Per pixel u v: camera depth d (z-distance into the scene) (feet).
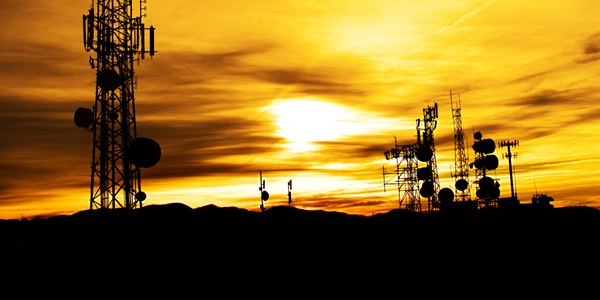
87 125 125.39
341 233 155.22
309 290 82.48
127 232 121.08
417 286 85.20
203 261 104.42
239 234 140.77
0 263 96.78
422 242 143.33
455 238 150.92
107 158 122.42
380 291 81.76
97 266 96.43
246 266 100.99
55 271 91.81
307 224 167.43
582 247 129.59
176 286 83.97
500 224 173.47
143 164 120.26
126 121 122.42
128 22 123.65
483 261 110.22
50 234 120.67
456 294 79.30
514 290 81.97
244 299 76.18
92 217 122.42
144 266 97.81
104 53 121.39
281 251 121.08
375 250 127.03
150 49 124.06
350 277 91.86
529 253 119.55
